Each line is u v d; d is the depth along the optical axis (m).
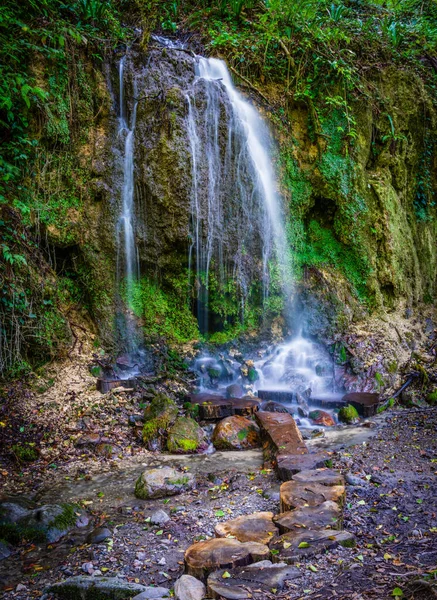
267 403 5.89
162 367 6.29
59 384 5.69
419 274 8.02
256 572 2.65
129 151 6.35
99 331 6.23
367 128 7.51
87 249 6.21
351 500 3.74
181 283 6.55
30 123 5.85
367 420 5.77
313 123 7.28
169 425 5.26
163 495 4.10
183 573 3.01
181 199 6.27
